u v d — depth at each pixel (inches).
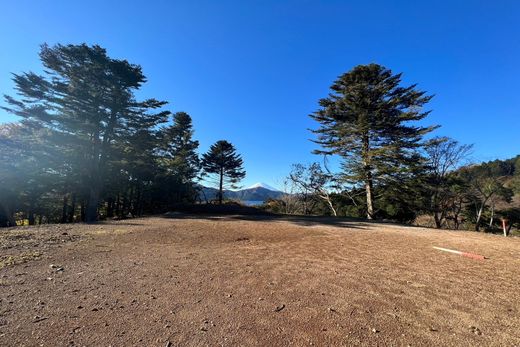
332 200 1177.4
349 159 908.0
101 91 784.9
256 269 200.2
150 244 296.0
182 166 1332.4
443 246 317.1
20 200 816.9
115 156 851.4
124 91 807.7
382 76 879.1
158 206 1214.9
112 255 237.5
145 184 1189.7
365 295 149.9
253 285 163.2
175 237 349.1
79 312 120.5
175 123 1374.3
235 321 115.3
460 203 901.2
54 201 943.7
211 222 563.2
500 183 851.4
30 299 134.4
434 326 114.4
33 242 286.5
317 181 1100.5
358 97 877.2
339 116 916.0
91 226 453.4
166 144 1326.3
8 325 106.9
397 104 872.3
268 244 312.0
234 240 337.1
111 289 151.2
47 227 433.4
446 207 908.0
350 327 112.1
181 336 101.7
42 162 746.8
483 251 288.2
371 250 285.1
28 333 101.0
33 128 749.9
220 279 173.6
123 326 108.4
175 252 256.4
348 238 369.7
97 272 184.2
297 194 1229.1
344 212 1144.2
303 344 98.1
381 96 892.0
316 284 167.5
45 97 711.7
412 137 872.9
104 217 1114.7
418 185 874.8
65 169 802.8
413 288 163.3
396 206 999.6
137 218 675.4
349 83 909.2
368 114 837.2
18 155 739.4
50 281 163.0
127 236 346.6
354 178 868.6
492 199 876.6
